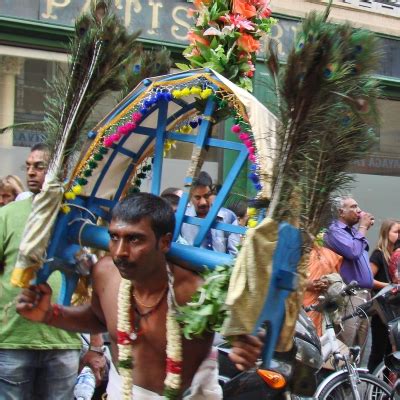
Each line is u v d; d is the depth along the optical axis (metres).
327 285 5.25
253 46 3.01
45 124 2.79
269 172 2.29
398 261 6.17
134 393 2.54
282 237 2.13
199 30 3.10
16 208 3.81
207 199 4.64
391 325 5.29
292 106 2.13
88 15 2.77
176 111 3.01
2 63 6.77
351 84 2.15
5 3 6.65
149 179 3.36
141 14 7.19
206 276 2.34
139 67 3.07
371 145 2.32
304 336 4.33
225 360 4.27
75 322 2.79
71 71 2.72
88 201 3.00
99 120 2.94
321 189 2.25
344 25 2.14
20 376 3.75
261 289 2.07
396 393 5.07
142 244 2.29
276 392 3.87
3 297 3.72
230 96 2.58
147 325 2.49
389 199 8.83
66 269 2.82
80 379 4.20
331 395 5.03
